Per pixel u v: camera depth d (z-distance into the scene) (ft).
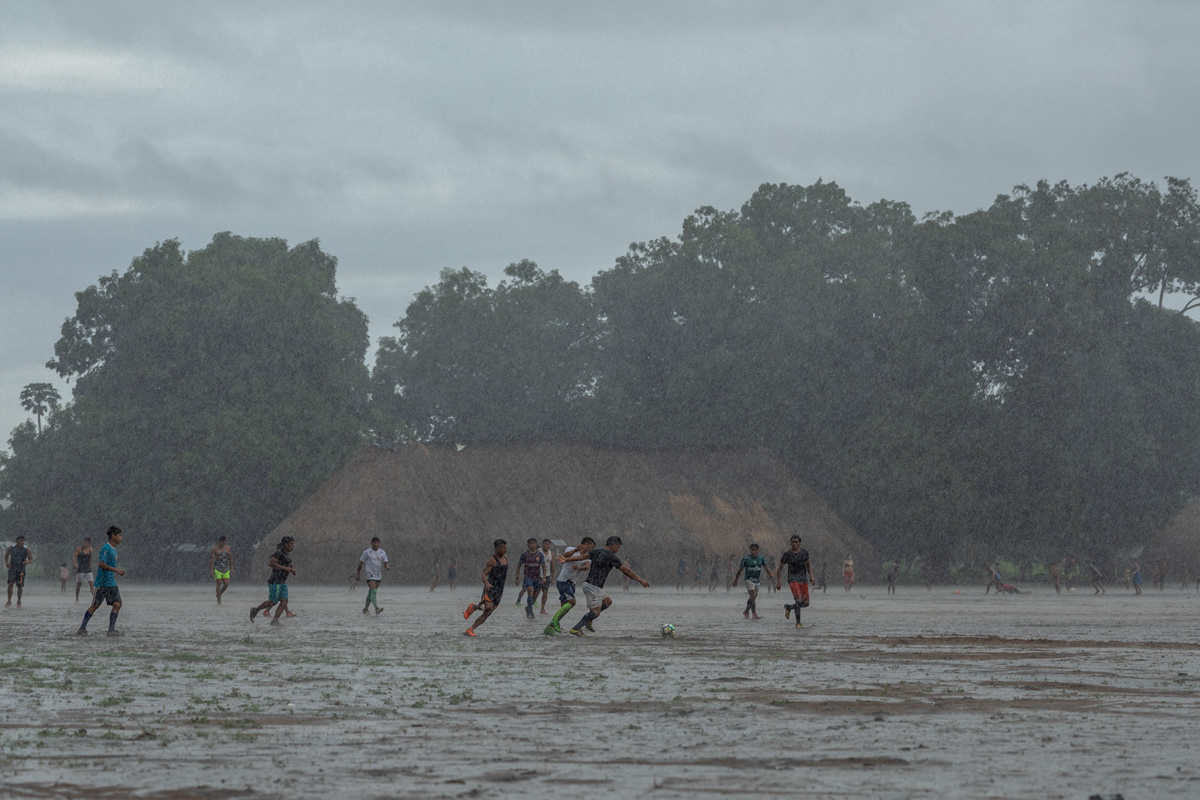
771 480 435.53
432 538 367.66
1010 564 555.69
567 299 539.29
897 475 402.93
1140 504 431.02
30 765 36.68
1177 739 42.68
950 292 421.59
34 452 441.27
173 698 55.16
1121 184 449.06
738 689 60.03
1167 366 434.71
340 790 32.60
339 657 81.25
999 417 407.64
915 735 43.57
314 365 435.53
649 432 470.80
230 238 502.79
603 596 110.32
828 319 459.32
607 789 32.86
